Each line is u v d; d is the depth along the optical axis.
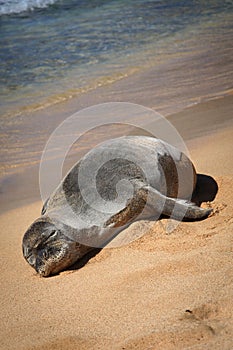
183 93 27.08
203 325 9.84
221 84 28.03
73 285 12.48
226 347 9.12
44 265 13.11
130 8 47.66
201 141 20.14
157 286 11.52
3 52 36.16
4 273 13.56
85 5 49.69
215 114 23.31
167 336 9.73
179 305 10.63
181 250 12.78
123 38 38.38
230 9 45.41
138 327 10.27
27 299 12.25
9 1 51.00
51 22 44.00
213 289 10.89
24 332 10.98
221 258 11.98
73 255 13.27
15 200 18.36
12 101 28.03
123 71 31.70
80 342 10.23
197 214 14.06
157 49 35.47
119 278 12.22
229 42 35.94
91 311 11.23
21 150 22.50
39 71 32.47
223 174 16.80
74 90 29.06
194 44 36.16
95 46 36.84
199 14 44.41
